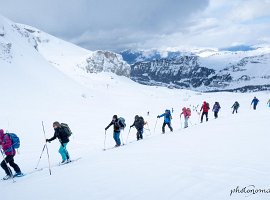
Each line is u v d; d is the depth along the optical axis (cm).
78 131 3291
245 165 975
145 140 2073
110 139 2709
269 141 1354
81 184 994
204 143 1509
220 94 19875
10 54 7081
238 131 1806
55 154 2092
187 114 2720
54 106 5509
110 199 809
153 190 834
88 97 7744
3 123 3581
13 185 1160
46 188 1013
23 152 2177
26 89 5972
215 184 820
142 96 14700
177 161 1150
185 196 757
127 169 1121
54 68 9000
